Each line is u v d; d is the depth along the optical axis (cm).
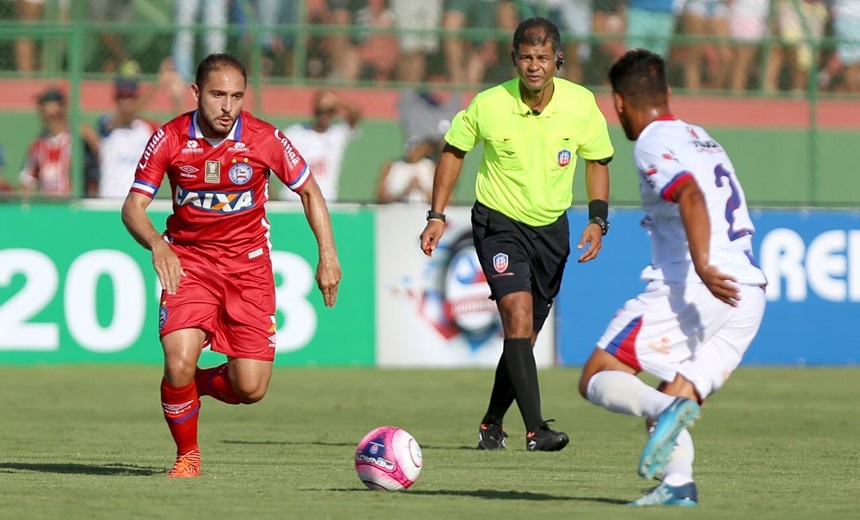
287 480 2347
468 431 3522
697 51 6194
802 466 2719
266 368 2466
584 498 2062
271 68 5991
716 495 2133
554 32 2952
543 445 2972
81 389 4600
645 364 2073
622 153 6103
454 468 2605
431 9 6222
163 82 5769
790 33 6469
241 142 2381
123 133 5659
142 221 2333
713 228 2092
